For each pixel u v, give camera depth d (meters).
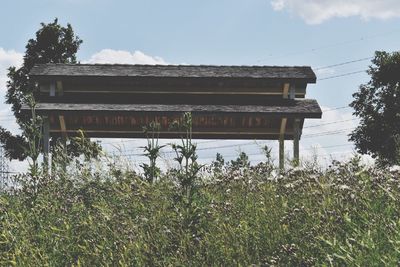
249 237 8.18
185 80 24.05
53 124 23.34
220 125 23.88
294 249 7.32
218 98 24.36
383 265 6.50
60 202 10.77
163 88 24.45
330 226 7.61
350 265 6.61
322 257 7.22
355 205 8.25
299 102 23.58
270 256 7.48
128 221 8.62
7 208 10.27
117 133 24.16
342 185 8.67
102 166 11.32
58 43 39.25
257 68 25.02
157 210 9.27
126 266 7.48
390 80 48.78
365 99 49.50
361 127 49.22
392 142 45.09
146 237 8.38
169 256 7.90
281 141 23.61
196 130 23.86
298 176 10.13
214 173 11.55
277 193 9.68
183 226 8.41
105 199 10.69
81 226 8.92
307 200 8.98
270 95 24.56
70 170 11.84
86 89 24.30
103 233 8.52
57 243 8.49
